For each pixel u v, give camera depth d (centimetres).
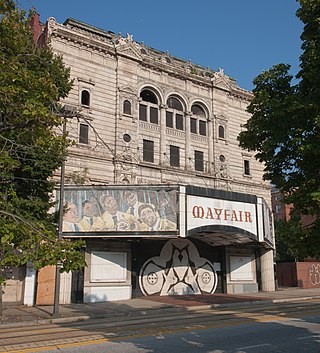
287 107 891
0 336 1238
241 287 3177
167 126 3725
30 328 1441
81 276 2483
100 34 3675
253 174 4188
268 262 3359
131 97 3466
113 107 3356
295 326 1386
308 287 3919
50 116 812
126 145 3338
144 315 1856
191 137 3838
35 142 944
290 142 875
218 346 1055
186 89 3884
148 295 2752
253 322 1477
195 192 2494
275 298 2639
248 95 4300
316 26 908
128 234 2394
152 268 2798
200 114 4022
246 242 2959
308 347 1045
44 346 1054
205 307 2147
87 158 3100
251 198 2769
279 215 6675
